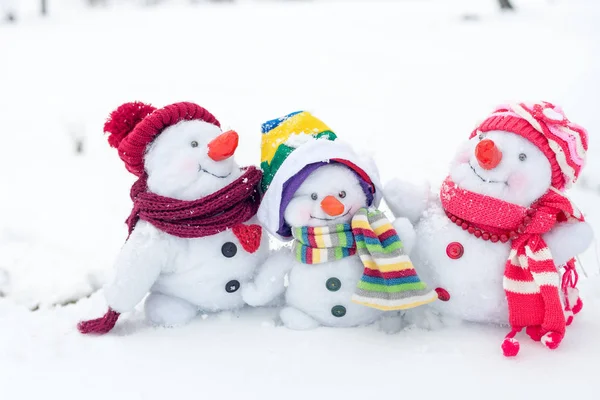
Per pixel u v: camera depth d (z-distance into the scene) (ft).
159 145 3.69
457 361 3.43
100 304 4.25
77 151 8.14
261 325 3.78
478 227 3.64
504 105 3.69
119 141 3.80
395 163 6.91
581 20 14.73
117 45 16.70
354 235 3.63
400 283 3.53
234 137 3.60
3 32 19.86
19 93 11.79
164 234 3.68
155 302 3.82
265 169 3.82
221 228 3.66
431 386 3.26
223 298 3.80
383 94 10.35
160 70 13.38
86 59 14.97
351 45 14.90
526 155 3.55
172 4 27.71
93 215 5.97
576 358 3.43
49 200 6.37
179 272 3.72
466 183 3.63
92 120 9.71
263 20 20.17
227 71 12.93
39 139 8.82
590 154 6.34
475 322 3.76
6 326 3.95
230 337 3.68
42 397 3.26
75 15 24.08
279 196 3.63
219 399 3.21
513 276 3.57
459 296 3.64
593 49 11.56
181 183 3.63
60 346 3.66
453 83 10.59
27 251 5.03
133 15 23.04
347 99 10.17
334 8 22.29
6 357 3.58
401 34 15.85
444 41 14.35
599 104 7.63
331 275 3.66
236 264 3.74
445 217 3.74
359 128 8.43
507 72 10.76
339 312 3.67
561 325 3.47
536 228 3.54
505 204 3.54
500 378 3.30
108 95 11.38
